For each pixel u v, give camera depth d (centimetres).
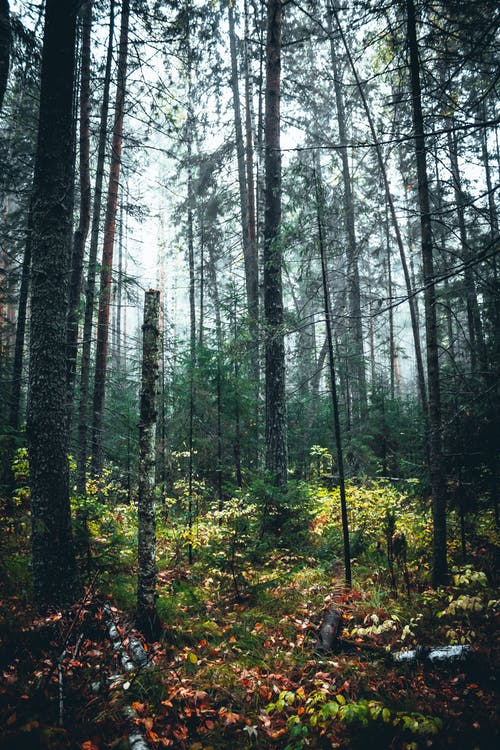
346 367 1377
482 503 782
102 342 1208
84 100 1088
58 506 540
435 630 539
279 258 859
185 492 1008
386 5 696
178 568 742
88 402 1191
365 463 1313
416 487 854
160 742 352
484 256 468
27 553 674
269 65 1055
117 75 1196
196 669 464
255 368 1307
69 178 595
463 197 868
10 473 747
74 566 545
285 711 407
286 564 765
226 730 381
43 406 545
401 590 661
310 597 648
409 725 342
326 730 379
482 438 745
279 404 984
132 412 1306
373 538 830
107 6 1059
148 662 450
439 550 662
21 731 305
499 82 733
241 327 1048
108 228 1282
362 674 454
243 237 1847
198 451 1055
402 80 809
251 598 650
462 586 633
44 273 561
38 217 567
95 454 1148
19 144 1249
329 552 803
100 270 1102
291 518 848
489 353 780
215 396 1110
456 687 429
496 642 476
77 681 399
